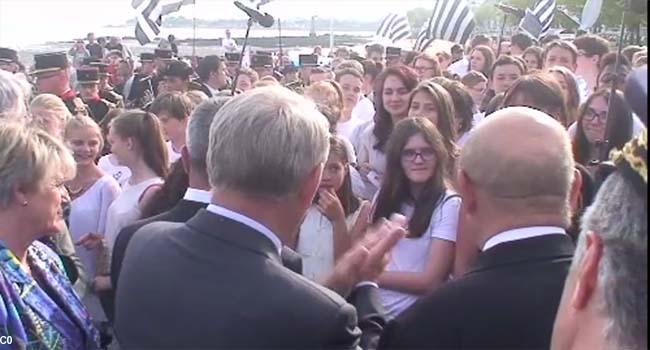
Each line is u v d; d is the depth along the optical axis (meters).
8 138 2.38
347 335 1.81
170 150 5.24
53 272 2.54
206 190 2.91
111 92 9.56
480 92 7.62
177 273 1.93
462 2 11.10
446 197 3.45
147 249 2.06
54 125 4.57
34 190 2.37
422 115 4.45
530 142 2.02
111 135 4.16
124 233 2.91
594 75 8.06
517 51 11.25
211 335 1.81
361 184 4.95
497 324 1.96
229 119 1.96
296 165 1.91
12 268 2.29
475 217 2.13
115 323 2.14
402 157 3.55
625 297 1.11
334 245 3.23
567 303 1.29
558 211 2.03
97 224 4.31
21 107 3.56
